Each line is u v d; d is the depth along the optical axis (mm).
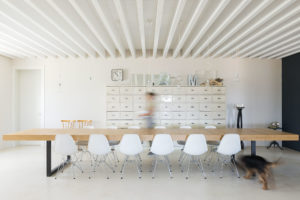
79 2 2812
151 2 3297
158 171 3797
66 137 3277
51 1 2592
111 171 3779
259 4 2748
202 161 4465
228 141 3309
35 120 6336
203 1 2713
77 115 6098
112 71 6113
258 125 6184
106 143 3334
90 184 3168
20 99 6320
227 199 2686
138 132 3664
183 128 4336
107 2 3289
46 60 6082
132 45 4922
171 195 2799
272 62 6195
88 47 5262
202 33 3887
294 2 2832
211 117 5773
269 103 6195
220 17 3498
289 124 5809
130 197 2732
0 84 5609
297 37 4020
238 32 4043
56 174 3604
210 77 6137
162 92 5762
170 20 4012
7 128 5883
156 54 6066
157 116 5727
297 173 3676
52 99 6078
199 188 3031
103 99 6125
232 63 6160
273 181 3277
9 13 3059
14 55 5715
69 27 3910
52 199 2662
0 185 3119
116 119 5750
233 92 6172
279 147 5781
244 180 3348
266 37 4031
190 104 5777
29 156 4863
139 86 5750
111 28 3670
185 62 6145
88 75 6117
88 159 4578
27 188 3006
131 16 3861
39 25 3393
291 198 2713
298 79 5434
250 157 3207
